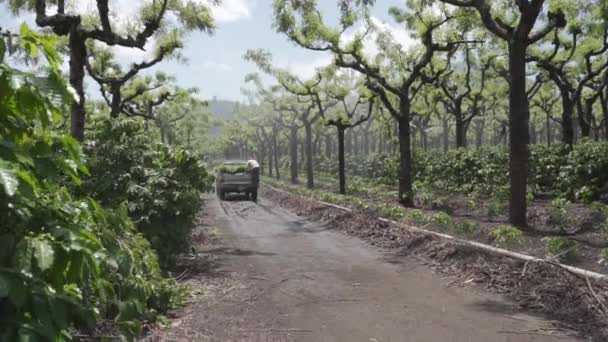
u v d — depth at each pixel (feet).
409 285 26.16
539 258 26.20
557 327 18.84
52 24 35.17
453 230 37.09
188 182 31.22
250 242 42.70
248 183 92.02
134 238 18.38
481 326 19.21
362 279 27.84
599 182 47.14
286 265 32.22
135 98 91.91
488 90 107.45
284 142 230.89
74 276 6.97
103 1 36.86
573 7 57.77
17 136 7.55
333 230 49.34
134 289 16.37
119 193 27.22
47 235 7.25
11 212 6.98
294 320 20.39
